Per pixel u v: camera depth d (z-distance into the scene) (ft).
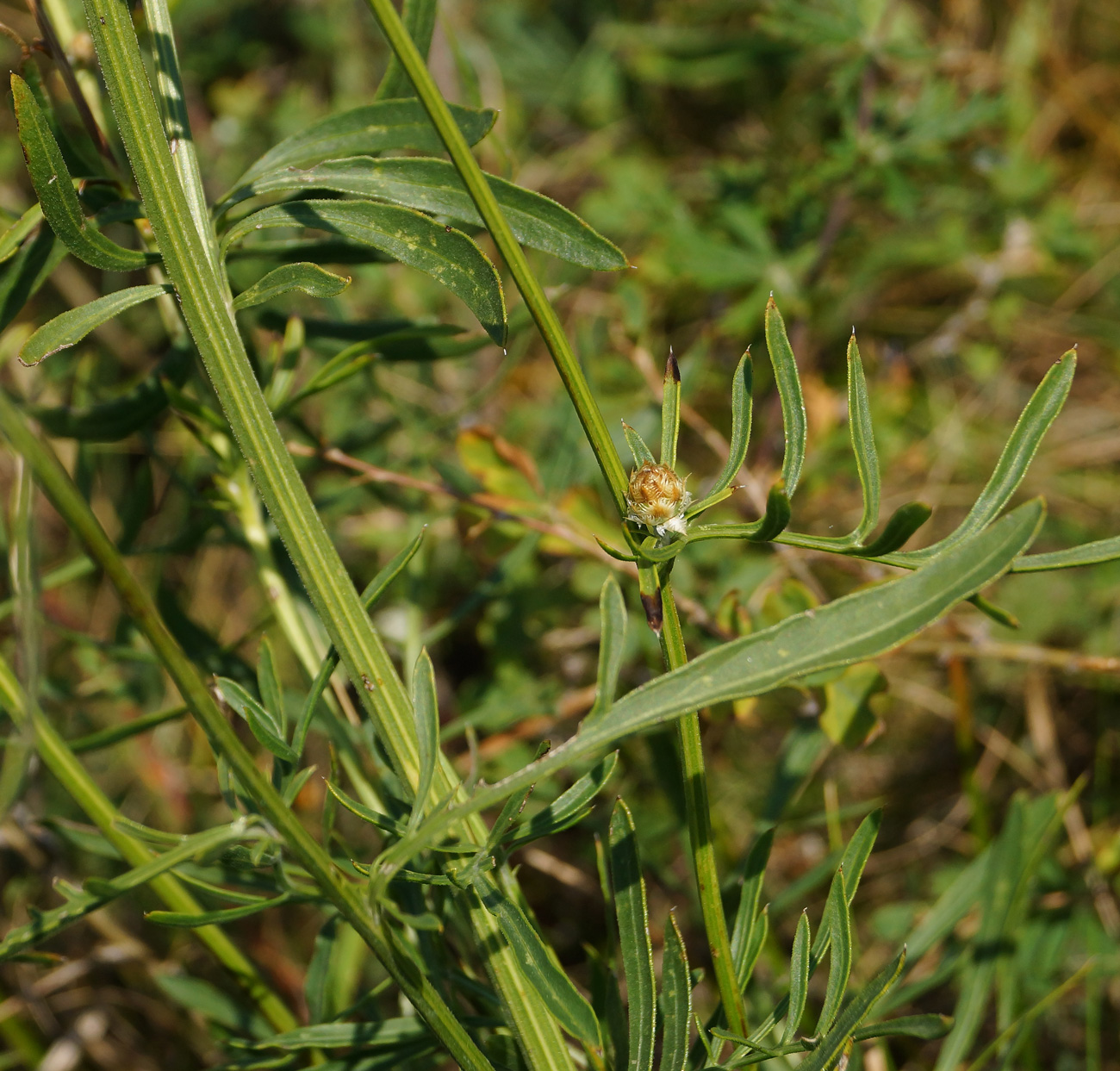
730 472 1.34
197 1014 1.89
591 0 3.83
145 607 1.24
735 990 1.40
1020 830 1.68
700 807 1.37
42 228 1.48
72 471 2.27
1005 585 2.63
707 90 3.55
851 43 2.57
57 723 2.44
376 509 2.80
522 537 2.04
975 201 3.01
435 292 2.83
